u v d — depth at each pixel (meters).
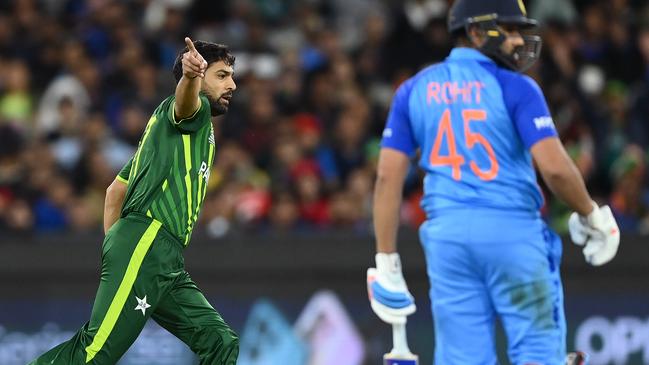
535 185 22.30
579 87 51.00
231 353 23.50
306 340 38.78
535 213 22.28
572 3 57.69
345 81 50.94
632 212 44.94
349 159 47.12
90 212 44.53
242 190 44.16
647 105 51.19
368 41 54.22
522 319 21.92
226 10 56.56
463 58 22.77
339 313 38.84
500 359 37.69
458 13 22.98
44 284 38.78
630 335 38.81
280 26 57.44
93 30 54.12
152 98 50.25
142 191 22.89
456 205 22.11
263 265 38.94
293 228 42.94
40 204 44.25
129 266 22.53
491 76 22.30
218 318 23.77
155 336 38.31
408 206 44.56
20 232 41.28
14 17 54.25
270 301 38.84
